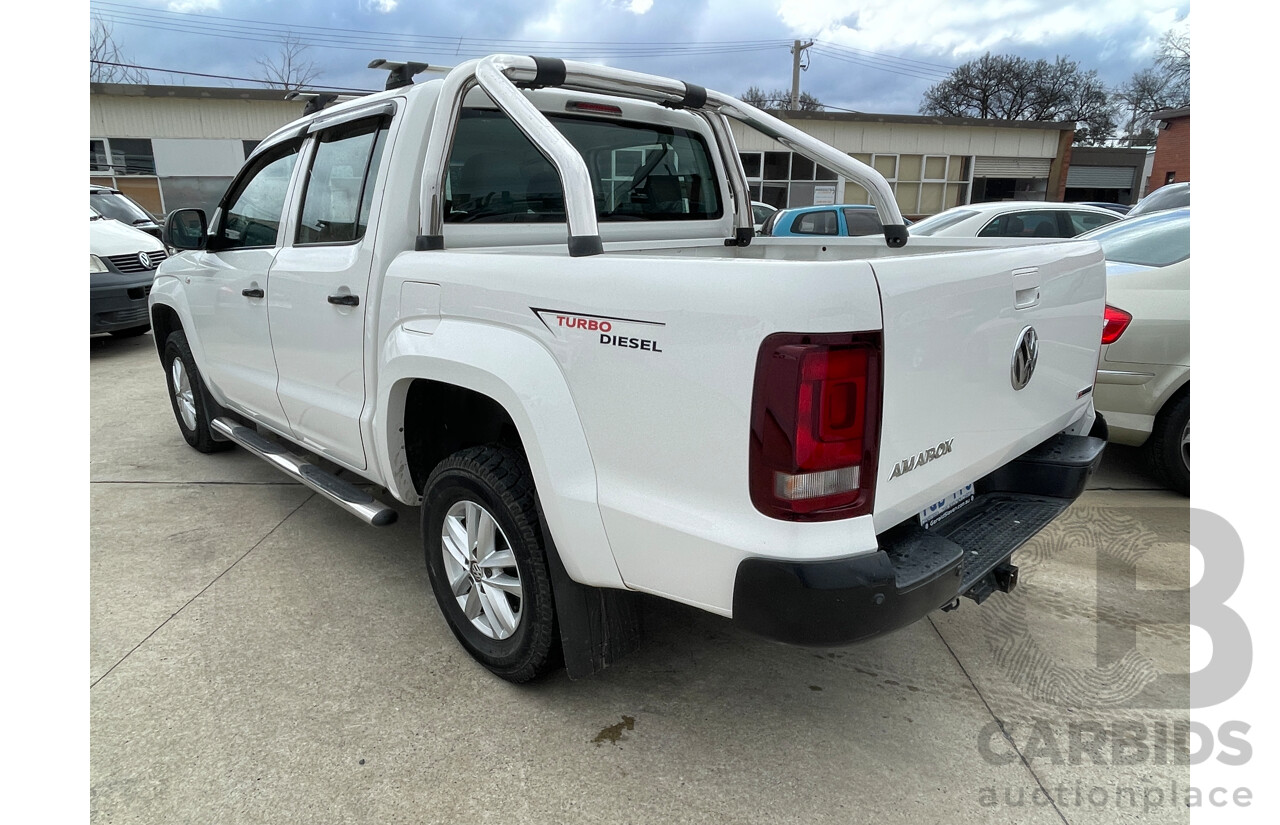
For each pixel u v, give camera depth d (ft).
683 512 5.82
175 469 15.10
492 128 9.17
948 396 6.09
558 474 6.51
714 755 7.18
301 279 9.83
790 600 5.30
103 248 25.88
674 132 11.13
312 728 7.52
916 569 5.75
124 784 6.76
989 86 158.20
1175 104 149.28
